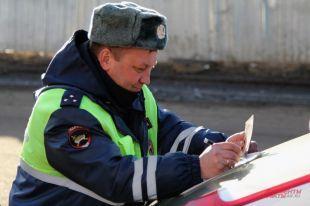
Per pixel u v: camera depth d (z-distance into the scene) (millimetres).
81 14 22234
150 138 6512
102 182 5527
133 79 5898
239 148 5629
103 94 5910
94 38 5836
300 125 18344
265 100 20594
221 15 22031
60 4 22250
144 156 6176
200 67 22312
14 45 22469
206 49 22203
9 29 22422
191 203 5438
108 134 5789
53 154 5660
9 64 22609
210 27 22125
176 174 5496
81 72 5934
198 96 20844
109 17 5758
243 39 22094
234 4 21969
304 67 22016
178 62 22312
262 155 5891
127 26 5711
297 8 21750
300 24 21781
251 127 5734
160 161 5539
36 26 22391
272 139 16844
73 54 5961
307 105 20328
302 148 5637
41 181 5781
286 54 21969
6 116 18438
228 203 5195
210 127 18016
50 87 5910
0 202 11664
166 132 6707
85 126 5664
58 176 5746
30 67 22562
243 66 22250
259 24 21922
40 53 22688
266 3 21844
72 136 5621
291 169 5215
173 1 22031
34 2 22297
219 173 5555
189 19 22141
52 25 22359
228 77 21984
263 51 22047
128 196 5508
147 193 5492
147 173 5484
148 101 6566
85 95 5832
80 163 5574
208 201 5355
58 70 5973
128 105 6082
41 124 5738
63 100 5758
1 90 21141
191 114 19250
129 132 5996
